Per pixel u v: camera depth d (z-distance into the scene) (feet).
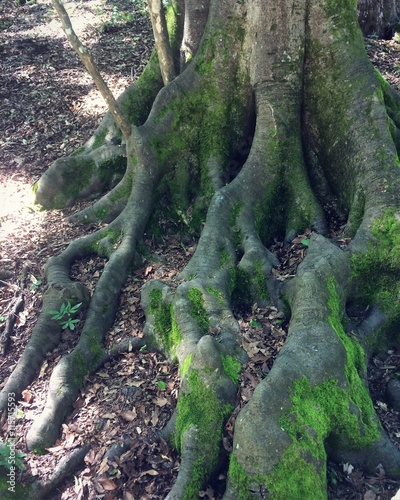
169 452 14.07
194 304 16.34
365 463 13.79
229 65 21.33
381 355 16.66
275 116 20.43
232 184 19.97
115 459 13.93
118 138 25.57
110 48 42.09
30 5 53.93
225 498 12.46
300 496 11.98
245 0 20.44
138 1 50.72
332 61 19.98
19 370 16.80
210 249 18.12
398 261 16.56
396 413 15.10
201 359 14.15
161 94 21.97
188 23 22.71
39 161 28.89
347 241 18.20
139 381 16.16
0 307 19.79
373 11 38.91
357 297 17.04
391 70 34.06
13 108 34.14
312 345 14.14
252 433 12.30
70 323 17.97
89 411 15.67
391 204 17.33
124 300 19.02
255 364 15.20
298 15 19.76
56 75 38.11
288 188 20.56
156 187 21.94
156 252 21.09
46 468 14.32
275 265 18.17
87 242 20.94
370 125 19.10
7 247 22.33
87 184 24.79
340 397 13.71
